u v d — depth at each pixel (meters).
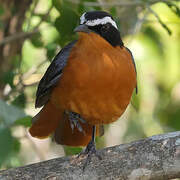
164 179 9.77
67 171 9.82
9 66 14.57
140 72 15.86
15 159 12.65
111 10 13.65
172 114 17.09
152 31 16.02
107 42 10.64
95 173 9.80
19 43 14.63
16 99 13.86
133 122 16.23
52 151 16.94
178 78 16.53
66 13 12.55
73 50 10.77
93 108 10.75
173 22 14.91
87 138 12.19
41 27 15.30
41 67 15.62
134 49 15.84
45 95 11.52
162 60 16.22
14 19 14.60
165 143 9.79
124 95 10.70
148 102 16.66
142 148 9.81
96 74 10.36
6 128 10.27
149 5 13.30
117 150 9.88
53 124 11.98
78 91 10.55
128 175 9.75
